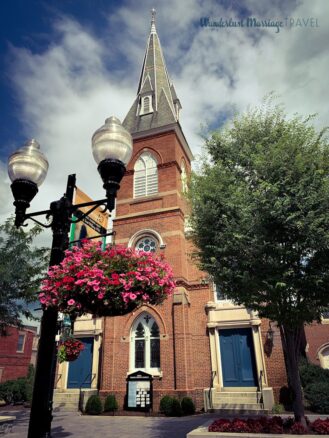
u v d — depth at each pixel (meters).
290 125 9.03
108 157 4.79
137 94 25.92
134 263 5.14
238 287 8.27
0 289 11.71
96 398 14.98
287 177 7.82
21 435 10.08
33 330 36.00
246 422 7.76
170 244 17.69
